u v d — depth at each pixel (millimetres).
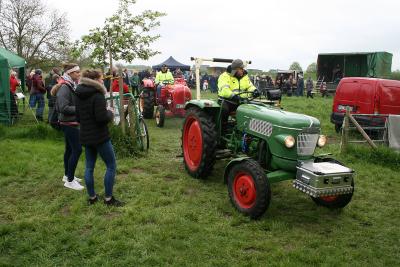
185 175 5969
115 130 7250
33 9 25719
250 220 4359
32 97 10992
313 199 4992
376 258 3672
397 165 6891
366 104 9461
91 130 4426
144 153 7211
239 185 4566
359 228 4328
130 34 7863
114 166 4645
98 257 3465
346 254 3697
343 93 10117
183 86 10930
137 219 4250
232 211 4543
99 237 3805
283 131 4402
